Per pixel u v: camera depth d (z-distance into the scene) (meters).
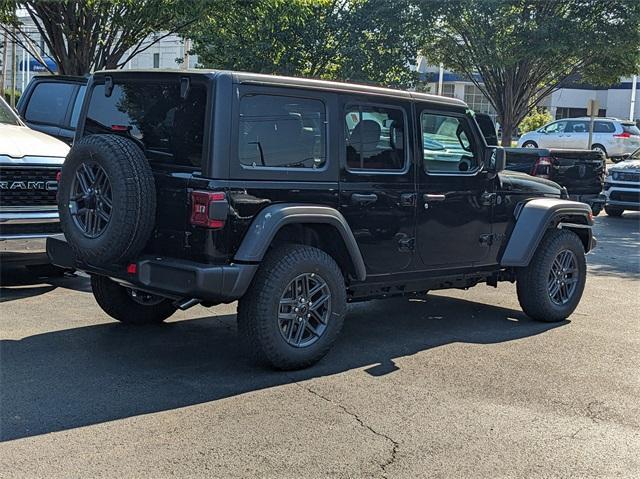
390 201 5.86
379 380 5.27
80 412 4.47
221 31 17.05
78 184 5.23
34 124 10.36
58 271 8.35
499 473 3.88
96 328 6.34
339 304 5.45
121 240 4.96
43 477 3.64
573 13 19.73
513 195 6.92
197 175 4.90
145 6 14.16
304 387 5.06
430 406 4.79
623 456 4.14
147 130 5.26
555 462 4.03
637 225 15.99
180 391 4.89
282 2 16.06
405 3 18.00
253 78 5.01
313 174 5.35
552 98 52.22
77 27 14.65
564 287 7.27
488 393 5.07
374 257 5.84
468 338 6.50
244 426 4.35
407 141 5.99
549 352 6.11
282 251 5.20
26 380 4.99
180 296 5.02
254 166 5.03
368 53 17.64
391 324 6.97
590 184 14.13
